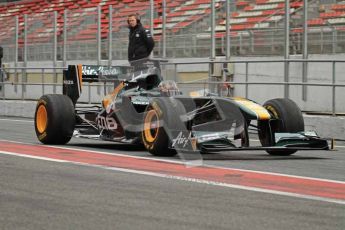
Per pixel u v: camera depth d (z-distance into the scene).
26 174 13.16
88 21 37.94
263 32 29.36
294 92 25.62
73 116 18.70
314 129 24.09
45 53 38.16
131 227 8.66
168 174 13.29
